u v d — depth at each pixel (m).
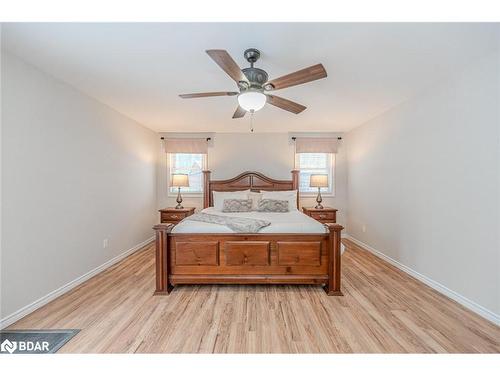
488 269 1.98
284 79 1.86
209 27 1.62
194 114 3.65
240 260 2.53
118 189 3.52
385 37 1.73
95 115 3.00
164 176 4.86
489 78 1.96
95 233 2.99
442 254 2.46
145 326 1.89
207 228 2.57
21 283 2.02
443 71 2.27
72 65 2.14
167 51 1.92
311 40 1.76
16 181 1.99
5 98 1.91
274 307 2.18
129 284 2.69
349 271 3.09
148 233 4.49
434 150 2.57
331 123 4.18
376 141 3.76
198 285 2.65
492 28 1.62
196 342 1.71
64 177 2.50
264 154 4.84
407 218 3.02
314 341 1.72
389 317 2.02
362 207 4.21
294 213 3.72
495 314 1.92
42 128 2.24
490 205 1.96
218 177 4.83
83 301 2.29
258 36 1.72
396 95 2.89
